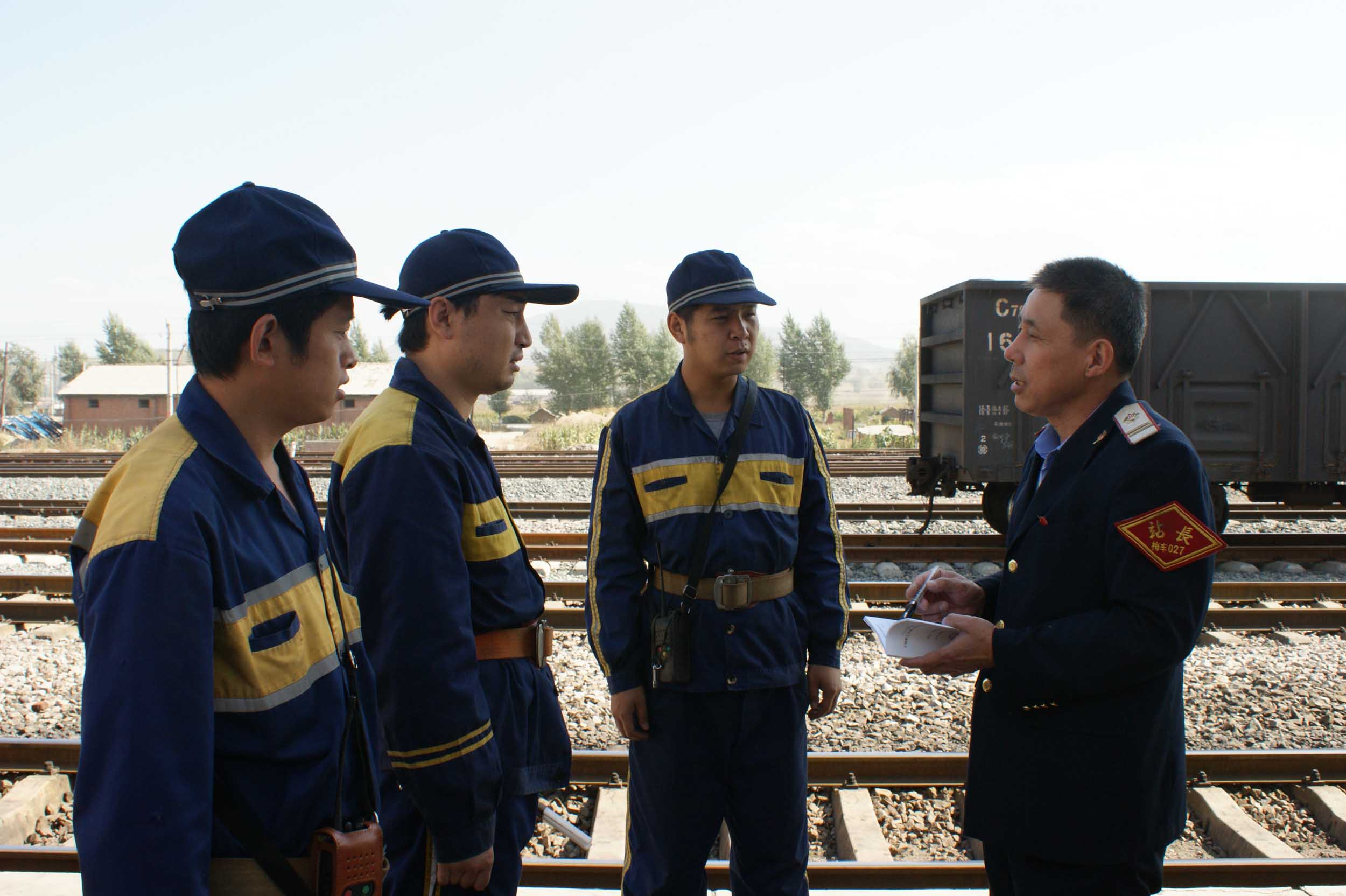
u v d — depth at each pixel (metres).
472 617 2.08
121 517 1.27
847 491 12.27
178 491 1.29
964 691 4.59
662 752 2.48
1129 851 1.92
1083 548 1.96
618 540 2.59
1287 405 7.65
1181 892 2.93
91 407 49.53
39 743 3.76
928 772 3.71
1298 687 4.56
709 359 2.53
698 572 2.47
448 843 1.88
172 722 1.20
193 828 1.19
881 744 4.04
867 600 6.46
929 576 2.36
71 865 3.14
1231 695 4.45
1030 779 1.97
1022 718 2.00
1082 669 1.86
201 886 1.19
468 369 2.21
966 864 3.07
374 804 1.53
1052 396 2.07
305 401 1.46
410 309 2.11
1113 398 2.02
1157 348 7.64
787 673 2.49
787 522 2.55
